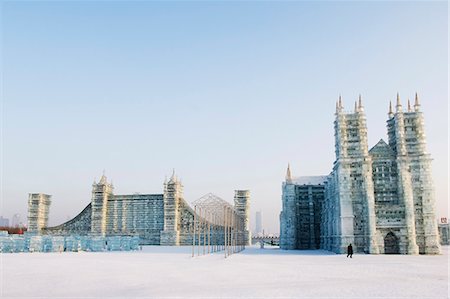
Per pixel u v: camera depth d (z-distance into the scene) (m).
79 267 44.22
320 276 34.91
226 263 52.00
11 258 61.47
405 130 87.50
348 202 84.19
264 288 26.88
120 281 30.97
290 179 118.56
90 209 157.88
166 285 28.58
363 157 85.12
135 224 154.25
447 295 23.69
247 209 162.12
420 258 64.31
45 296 23.41
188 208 152.12
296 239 114.56
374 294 24.05
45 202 161.75
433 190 83.62
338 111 88.25
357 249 82.25
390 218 81.75
